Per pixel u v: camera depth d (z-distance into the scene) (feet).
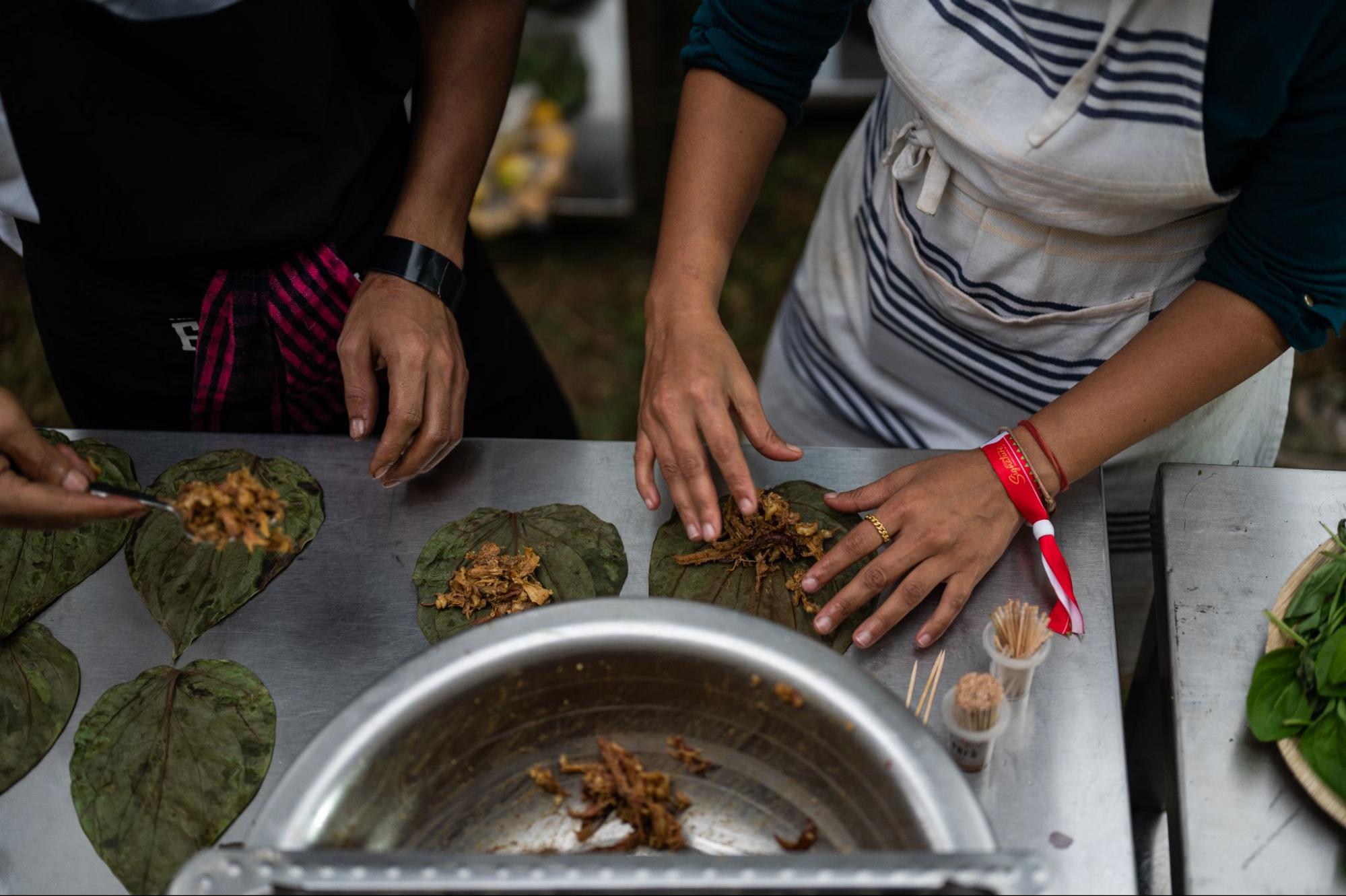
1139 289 3.53
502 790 2.70
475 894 2.20
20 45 3.02
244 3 3.05
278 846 2.27
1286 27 2.58
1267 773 2.72
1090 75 2.91
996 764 2.76
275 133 3.39
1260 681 2.77
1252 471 3.33
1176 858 2.69
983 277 3.66
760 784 2.67
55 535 3.32
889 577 3.01
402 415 3.37
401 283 3.69
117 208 3.36
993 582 3.15
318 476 3.53
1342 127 2.71
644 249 8.57
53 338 3.95
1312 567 2.93
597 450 3.58
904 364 4.35
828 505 3.29
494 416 4.81
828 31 3.58
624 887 2.13
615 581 3.22
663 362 3.39
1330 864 2.58
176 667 3.08
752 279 8.17
